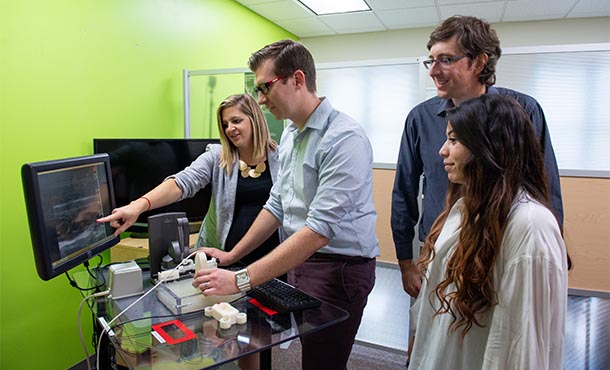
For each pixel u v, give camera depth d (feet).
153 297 3.55
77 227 3.29
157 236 3.89
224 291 3.19
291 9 13.39
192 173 5.36
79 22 7.38
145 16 8.86
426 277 3.38
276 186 4.63
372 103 8.64
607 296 6.66
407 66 8.27
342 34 16.79
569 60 6.84
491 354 2.69
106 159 3.85
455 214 3.28
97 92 7.82
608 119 6.74
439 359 3.08
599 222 6.68
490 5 12.71
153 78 9.18
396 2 12.66
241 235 5.65
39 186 2.80
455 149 2.94
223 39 11.80
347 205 3.61
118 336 2.91
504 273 2.68
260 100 3.88
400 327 8.41
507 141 2.75
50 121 6.97
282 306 3.25
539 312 2.56
